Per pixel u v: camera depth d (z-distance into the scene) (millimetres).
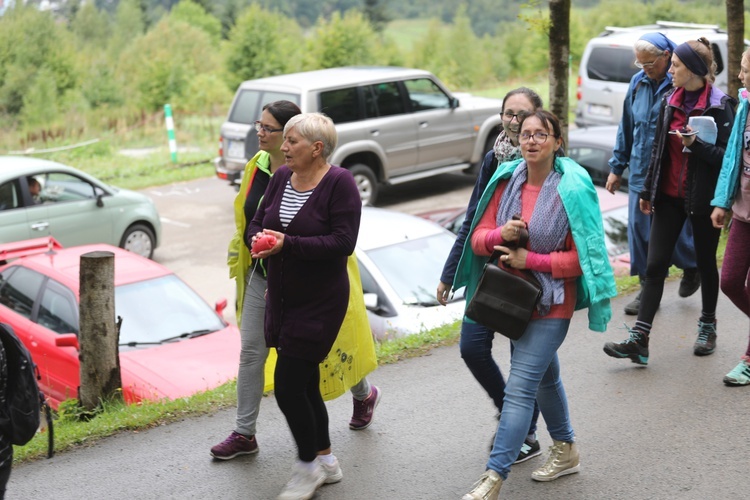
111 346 6691
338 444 5289
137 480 4980
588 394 5816
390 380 6273
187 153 24156
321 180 4371
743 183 5566
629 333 6164
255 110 15742
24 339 9445
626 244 10578
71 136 27453
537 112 4207
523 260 4219
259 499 4711
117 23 55281
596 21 41250
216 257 14703
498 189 4453
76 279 9641
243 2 59438
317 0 102500
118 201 14008
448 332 7188
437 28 43125
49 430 4145
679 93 5730
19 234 12984
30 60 32469
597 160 12797
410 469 4953
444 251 9656
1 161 13391
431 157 16641
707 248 6082
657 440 5141
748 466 4812
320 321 4387
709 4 39969
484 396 5918
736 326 6875
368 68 16656
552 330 4277
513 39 41469
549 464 4746
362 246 9516
